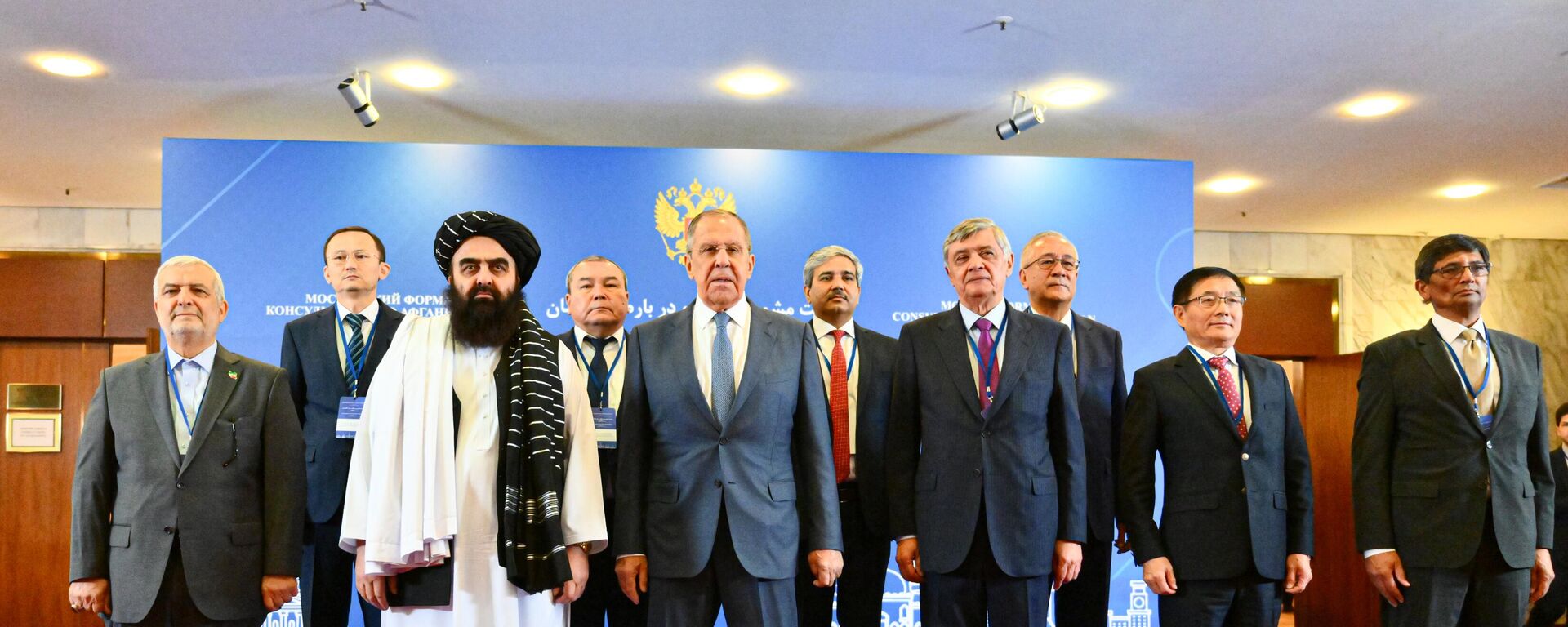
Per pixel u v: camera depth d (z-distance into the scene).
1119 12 4.09
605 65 4.66
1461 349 3.58
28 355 7.26
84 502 3.21
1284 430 3.57
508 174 5.32
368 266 4.99
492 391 2.89
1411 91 4.96
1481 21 4.14
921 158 5.57
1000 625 3.24
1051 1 3.98
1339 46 4.41
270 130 5.54
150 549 3.15
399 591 2.78
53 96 4.92
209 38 4.27
